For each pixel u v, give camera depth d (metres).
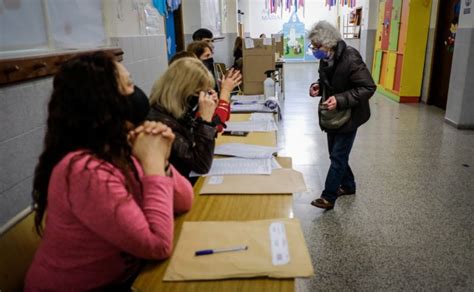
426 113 5.82
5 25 1.48
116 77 0.91
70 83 0.87
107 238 0.85
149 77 3.27
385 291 1.89
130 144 0.97
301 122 5.38
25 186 1.48
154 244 0.89
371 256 2.18
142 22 3.08
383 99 7.19
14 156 1.41
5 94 1.36
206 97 1.61
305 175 3.39
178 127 1.60
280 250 0.99
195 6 5.47
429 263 2.10
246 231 1.08
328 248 2.27
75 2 2.07
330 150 2.77
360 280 1.97
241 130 2.23
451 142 4.29
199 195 1.37
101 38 2.39
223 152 1.82
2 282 1.11
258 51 4.04
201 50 3.10
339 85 2.47
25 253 1.24
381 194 2.99
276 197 1.35
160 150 1.00
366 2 8.89
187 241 1.04
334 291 1.89
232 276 0.90
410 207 2.76
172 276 0.91
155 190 0.95
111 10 2.48
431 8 6.22
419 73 6.59
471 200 2.85
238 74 2.24
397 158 3.81
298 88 8.82
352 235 2.41
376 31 8.59
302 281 1.96
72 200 0.84
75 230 0.88
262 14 15.31
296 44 15.47
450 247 2.25
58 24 1.90
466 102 4.72
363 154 3.95
